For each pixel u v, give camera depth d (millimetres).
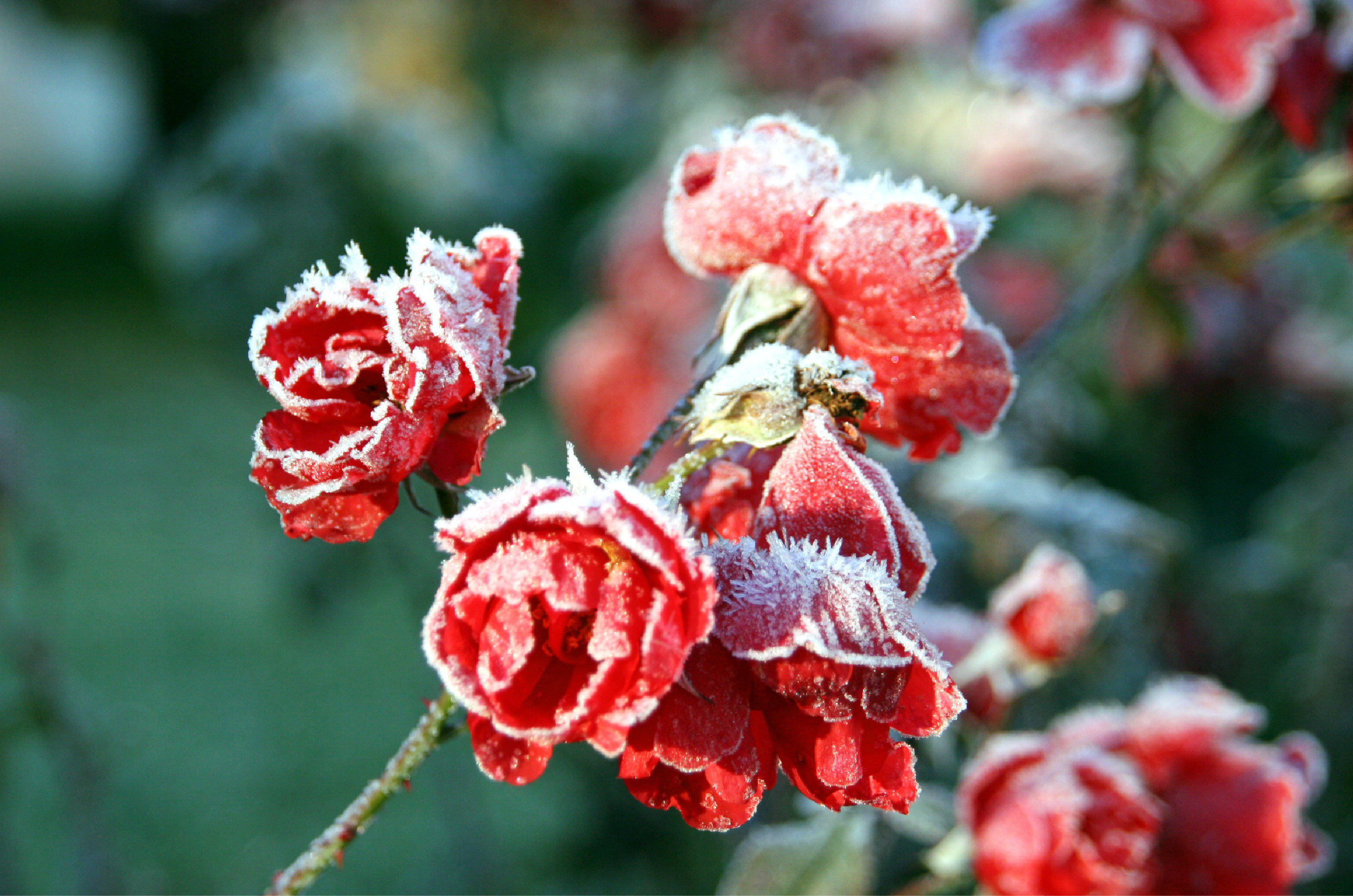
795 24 1436
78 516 2484
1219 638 1175
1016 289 1135
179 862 1378
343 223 1615
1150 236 744
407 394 509
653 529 487
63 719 844
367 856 1431
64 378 3590
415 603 1040
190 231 1592
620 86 1987
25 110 7969
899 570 520
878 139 1416
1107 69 730
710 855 1178
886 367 562
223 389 3455
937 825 669
